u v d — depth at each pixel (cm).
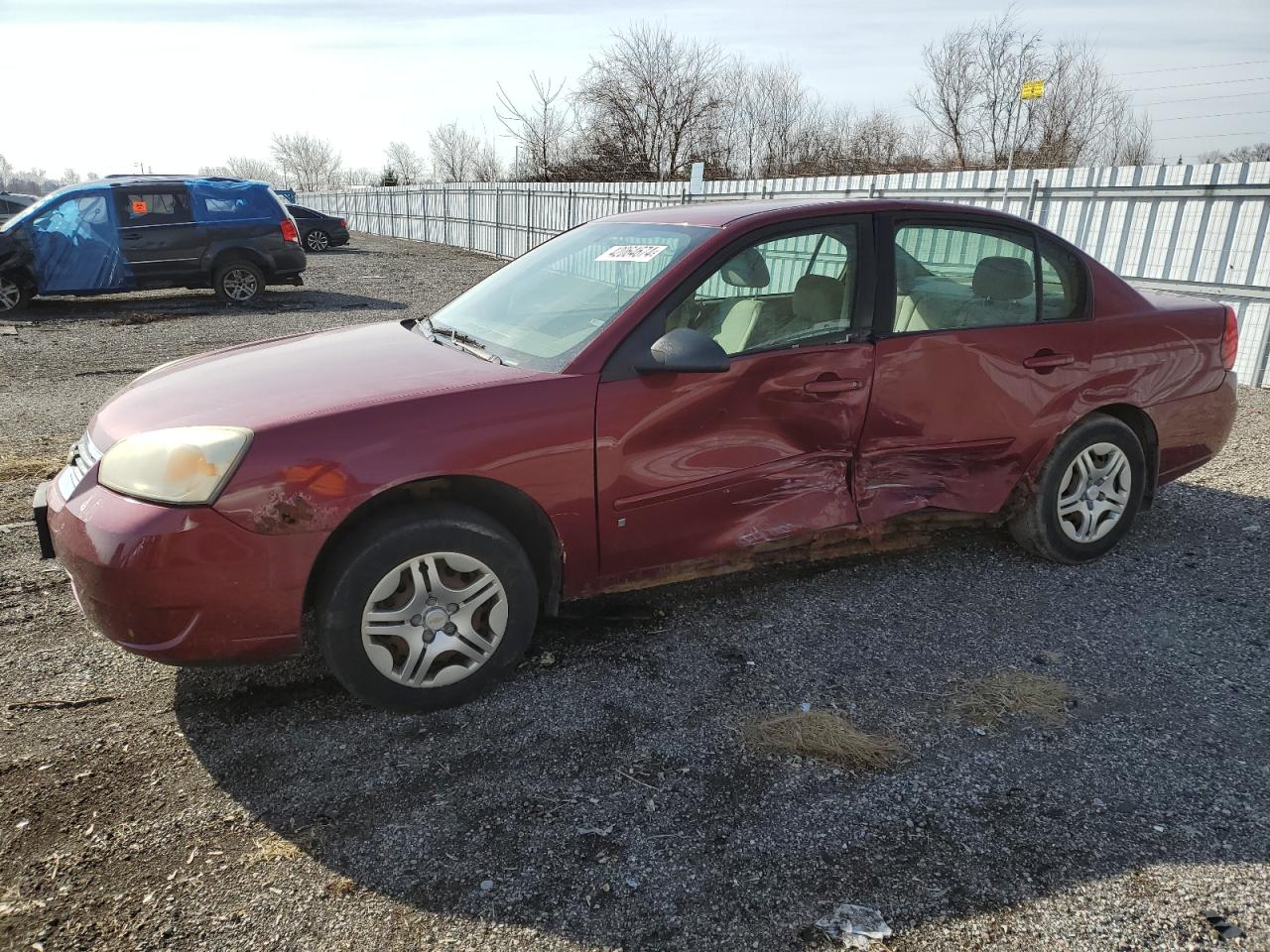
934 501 364
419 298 1453
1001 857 225
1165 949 197
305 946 197
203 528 248
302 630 270
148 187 1244
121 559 246
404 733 278
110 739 274
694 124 3706
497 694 300
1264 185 748
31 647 329
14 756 264
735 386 313
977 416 363
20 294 1208
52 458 560
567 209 1941
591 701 296
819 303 334
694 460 311
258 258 1325
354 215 3891
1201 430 424
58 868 220
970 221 366
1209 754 269
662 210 391
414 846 229
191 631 254
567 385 290
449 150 4528
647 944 199
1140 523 464
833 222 341
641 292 310
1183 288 827
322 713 289
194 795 248
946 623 353
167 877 218
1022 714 289
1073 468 394
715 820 239
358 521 274
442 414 274
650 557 317
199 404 282
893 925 204
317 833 234
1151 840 231
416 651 280
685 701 296
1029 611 363
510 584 290
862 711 291
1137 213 854
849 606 367
